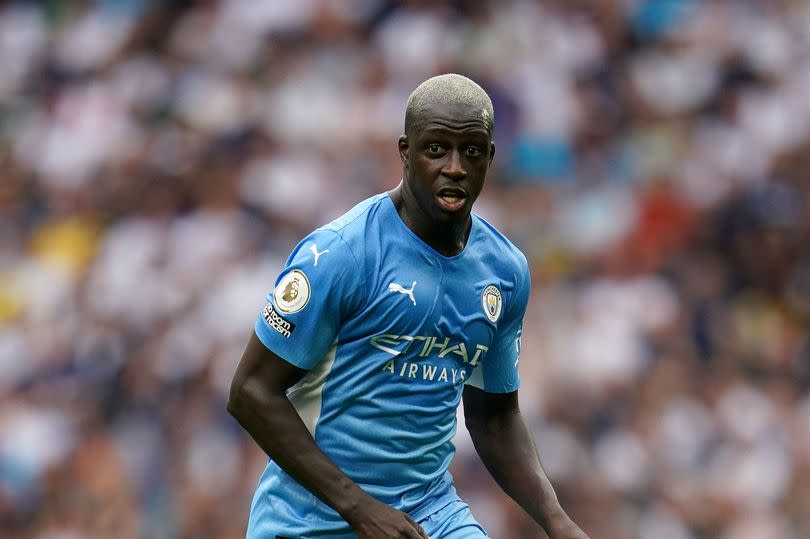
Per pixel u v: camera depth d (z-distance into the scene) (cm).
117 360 4644
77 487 4334
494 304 1716
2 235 5325
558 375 4428
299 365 1636
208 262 4803
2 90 5956
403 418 1680
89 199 5309
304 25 5688
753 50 5766
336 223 1648
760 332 4872
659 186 5212
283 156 5194
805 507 4400
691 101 5588
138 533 4206
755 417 4541
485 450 1850
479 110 1595
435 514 1728
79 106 5722
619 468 4272
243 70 5581
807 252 5184
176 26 5928
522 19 5616
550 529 1775
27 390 4688
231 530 4078
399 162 5169
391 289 1634
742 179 5312
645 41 5781
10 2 6266
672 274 4912
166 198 5169
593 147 5372
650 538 4216
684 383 4534
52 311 4944
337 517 1700
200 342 4572
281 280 1642
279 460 1645
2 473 4403
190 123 5425
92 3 6184
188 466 4266
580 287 4788
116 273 4906
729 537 4288
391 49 5534
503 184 5156
